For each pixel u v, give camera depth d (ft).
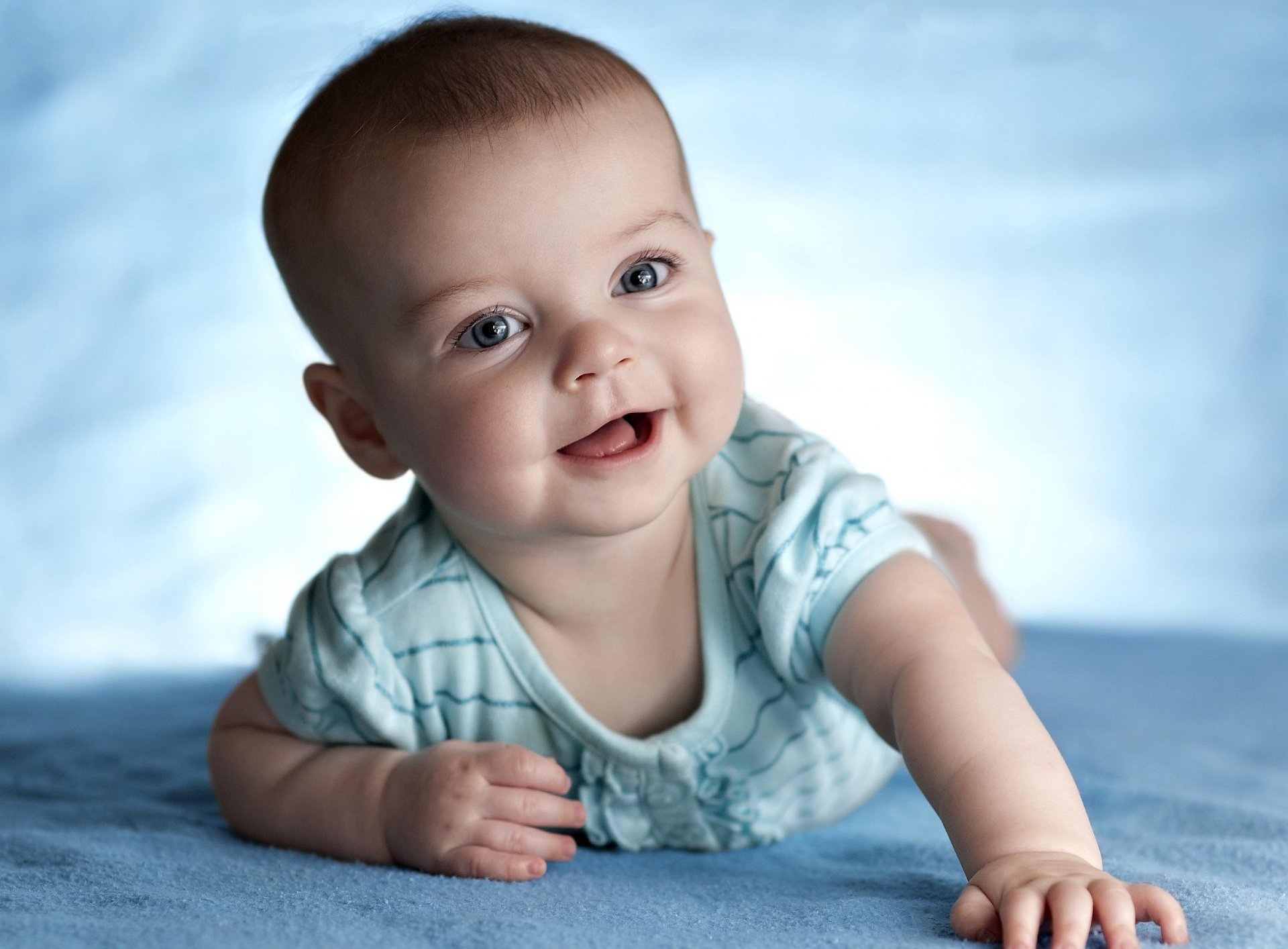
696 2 14.38
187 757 6.40
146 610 9.96
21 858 4.36
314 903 3.72
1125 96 13.74
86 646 9.47
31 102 13.56
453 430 4.22
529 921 3.45
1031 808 3.60
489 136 4.21
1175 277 12.47
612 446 4.19
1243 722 6.76
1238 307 12.19
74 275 12.67
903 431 11.59
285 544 10.73
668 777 4.66
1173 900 3.23
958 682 3.96
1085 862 3.45
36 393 11.82
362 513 11.05
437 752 4.48
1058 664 8.53
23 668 9.06
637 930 3.43
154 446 11.53
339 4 13.79
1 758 6.43
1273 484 11.01
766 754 4.77
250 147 13.56
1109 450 11.39
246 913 3.59
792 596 4.46
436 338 4.23
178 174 13.41
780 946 3.23
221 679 8.73
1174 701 7.36
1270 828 4.59
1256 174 13.05
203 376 12.05
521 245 4.14
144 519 10.89
